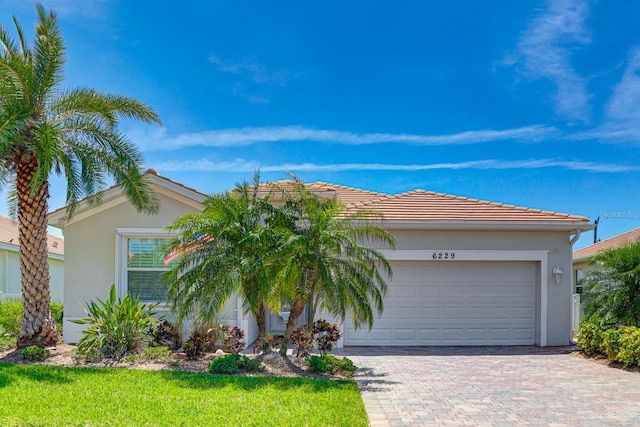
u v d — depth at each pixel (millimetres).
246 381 10242
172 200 15789
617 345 13039
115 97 13781
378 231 12477
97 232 15727
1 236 24672
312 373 11539
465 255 16516
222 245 12047
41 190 13539
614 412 8734
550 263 16719
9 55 12539
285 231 11555
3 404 8328
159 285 15680
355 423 7727
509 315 16766
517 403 9273
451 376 11648
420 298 16656
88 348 12258
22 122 12008
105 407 8289
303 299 11805
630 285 14203
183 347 12938
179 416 7887
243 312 14445
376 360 13820
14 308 15875
